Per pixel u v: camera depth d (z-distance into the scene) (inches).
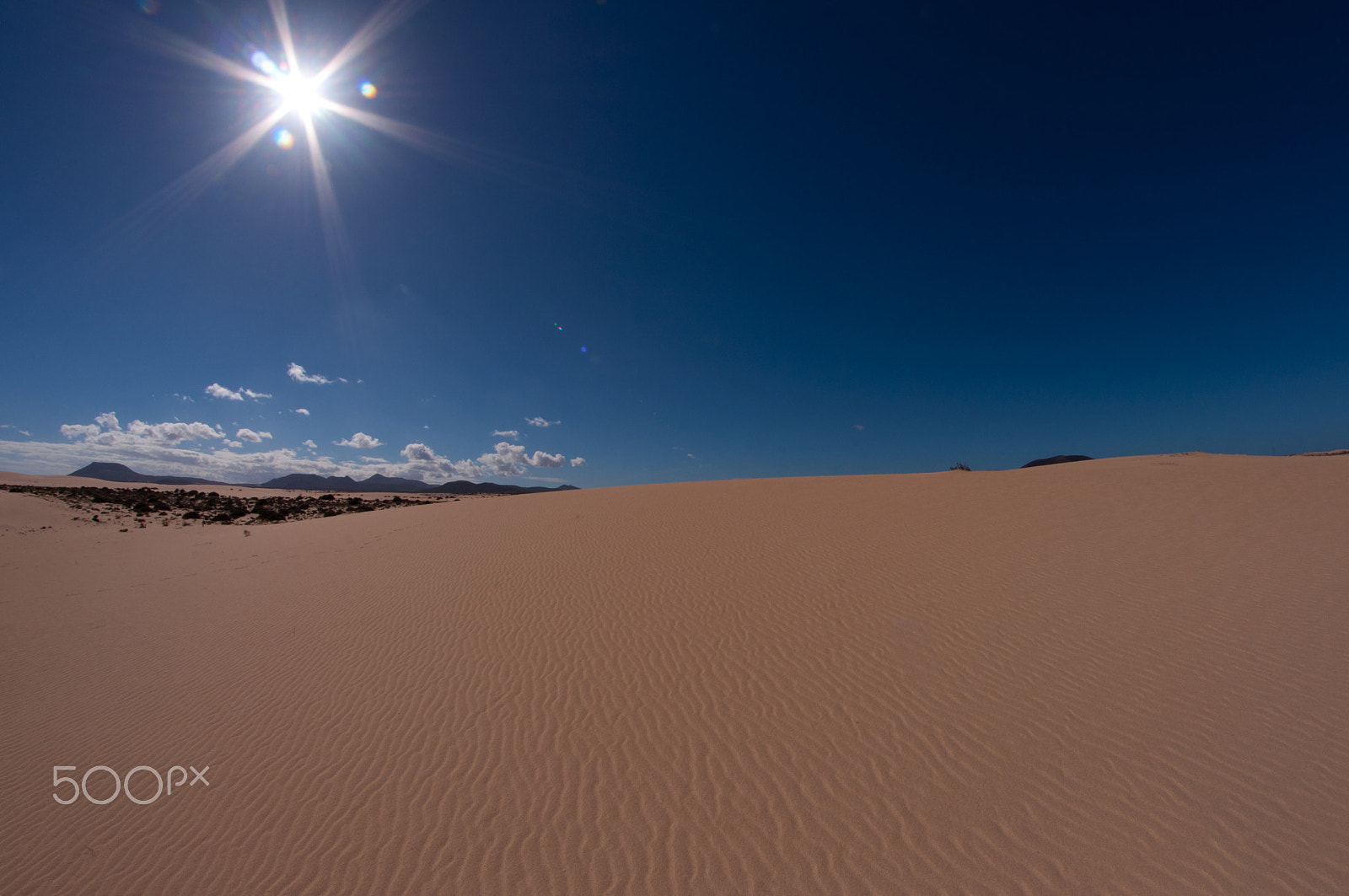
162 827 189.0
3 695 305.4
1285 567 325.7
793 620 316.2
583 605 368.8
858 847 159.0
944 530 482.6
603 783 193.8
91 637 398.0
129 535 1003.9
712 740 212.8
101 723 264.8
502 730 230.4
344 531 821.2
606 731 224.2
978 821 163.9
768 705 233.1
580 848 166.2
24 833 190.7
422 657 309.6
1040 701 217.8
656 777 194.7
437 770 207.5
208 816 192.4
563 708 243.8
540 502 943.7
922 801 173.6
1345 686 208.7
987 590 334.6
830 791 181.3
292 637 359.3
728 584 386.0
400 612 389.4
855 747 201.6
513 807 185.3
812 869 153.2
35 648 380.5
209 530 1078.4
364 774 208.7
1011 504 559.2
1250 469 591.8
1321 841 145.9
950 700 224.2
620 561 472.1
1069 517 486.0
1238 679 220.1
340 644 339.6
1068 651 253.8
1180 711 203.5
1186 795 165.5
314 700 269.1
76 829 190.7
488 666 290.4
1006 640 269.4
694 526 590.9
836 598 342.0
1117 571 347.3
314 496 2197.3
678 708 236.2
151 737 248.2
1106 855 149.2
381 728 239.0
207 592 507.5
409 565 529.3
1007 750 192.1
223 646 356.2
